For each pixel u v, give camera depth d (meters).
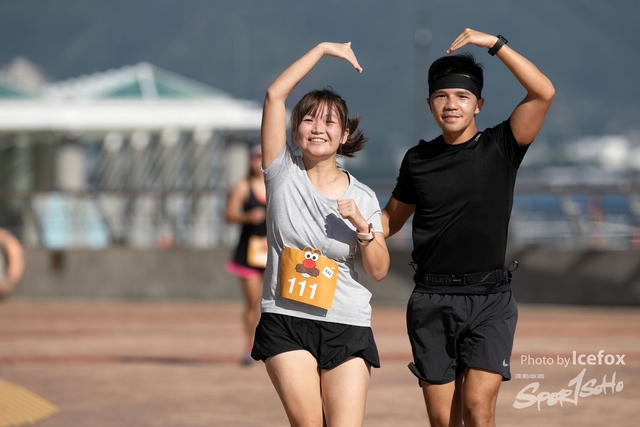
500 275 13.79
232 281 46.00
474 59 13.84
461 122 13.58
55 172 58.12
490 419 13.45
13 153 58.88
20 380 24.27
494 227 13.63
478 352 13.44
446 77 13.61
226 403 21.19
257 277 26.55
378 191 47.25
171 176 59.09
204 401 21.42
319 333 12.95
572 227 44.53
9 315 40.44
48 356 28.61
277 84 13.30
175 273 46.38
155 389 22.98
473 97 13.62
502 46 13.40
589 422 19.14
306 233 13.05
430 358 13.77
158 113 57.53
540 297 42.22
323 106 13.12
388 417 19.67
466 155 13.59
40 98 58.97
